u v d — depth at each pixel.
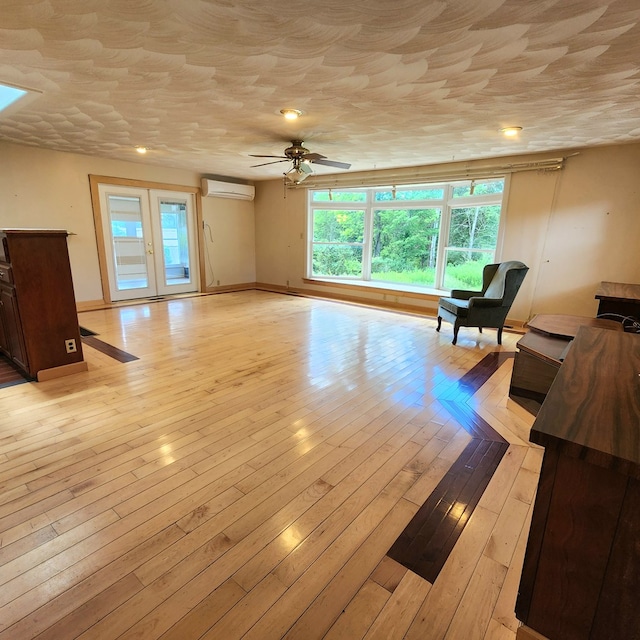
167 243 6.72
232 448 2.17
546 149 4.47
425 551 1.50
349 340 4.36
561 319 3.26
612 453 0.80
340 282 6.92
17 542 1.50
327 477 1.94
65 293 3.09
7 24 1.79
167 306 6.04
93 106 3.09
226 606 1.26
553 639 1.02
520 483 1.92
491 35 1.83
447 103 2.87
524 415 2.65
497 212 5.32
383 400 2.84
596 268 4.49
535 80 2.38
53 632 1.17
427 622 1.23
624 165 4.16
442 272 6.10
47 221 5.19
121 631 1.18
